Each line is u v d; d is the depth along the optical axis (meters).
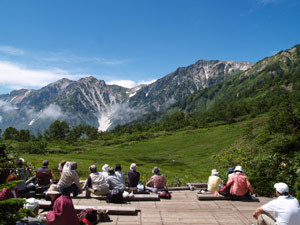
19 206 5.91
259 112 158.88
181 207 10.53
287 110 16.44
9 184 6.21
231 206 10.66
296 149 14.52
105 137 139.25
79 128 165.25
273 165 14.41
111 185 11.30
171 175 34.06
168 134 126.81
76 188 11.48
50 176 12.25
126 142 114.00
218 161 21.38
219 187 12.41
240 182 11.34
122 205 10.72
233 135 96.62
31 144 71.56
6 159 11.36
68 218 6.95
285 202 6.93
